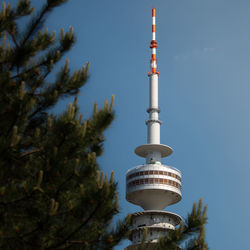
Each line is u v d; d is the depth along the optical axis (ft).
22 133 76.69
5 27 79.92
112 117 73.05
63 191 68.18
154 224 345.31
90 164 70.08
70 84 81.56
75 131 68.33
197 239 71.82
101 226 69.72
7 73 75.51
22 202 66.03
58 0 85.61
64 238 66.59
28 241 65.05
